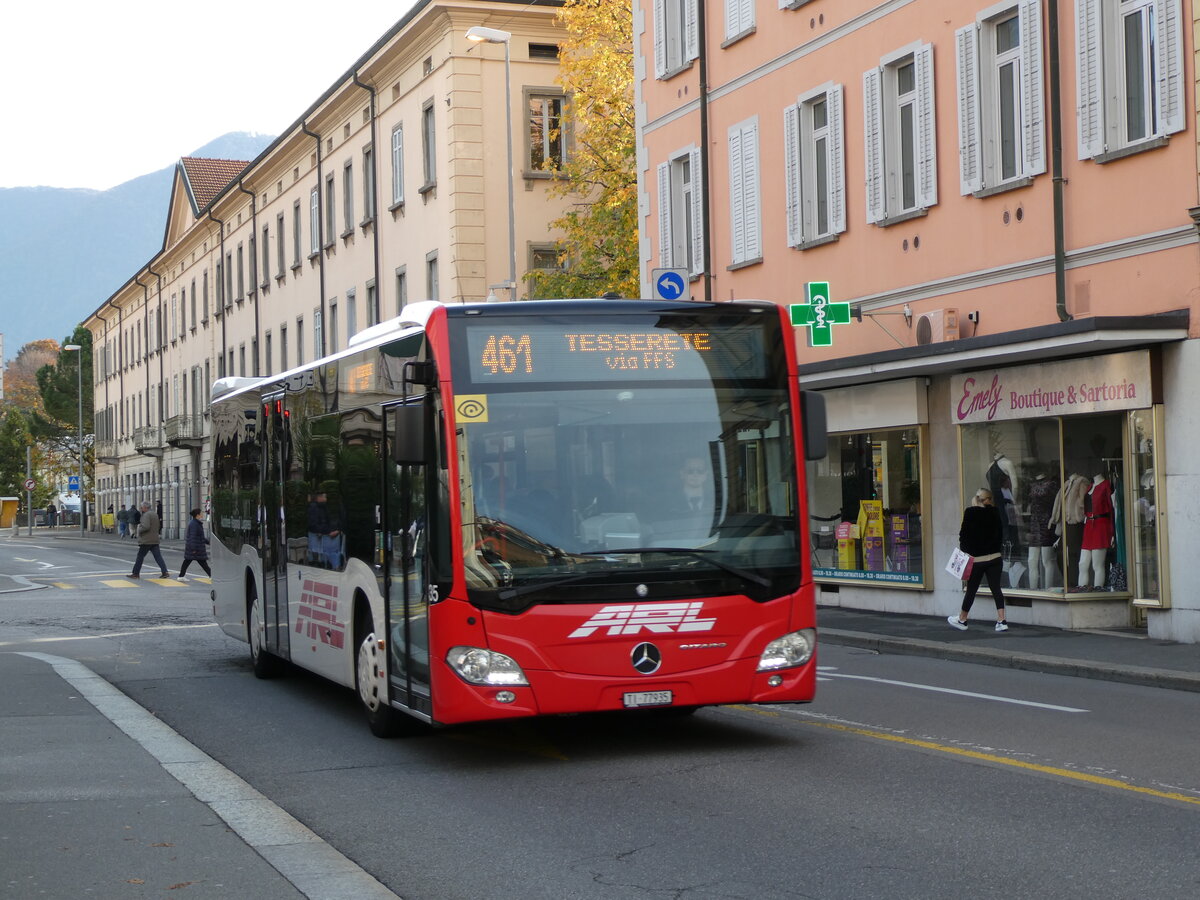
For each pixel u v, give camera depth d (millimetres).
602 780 9352
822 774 9312
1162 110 17047
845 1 23312
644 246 30062
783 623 10047
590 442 9891
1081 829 7551
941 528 21578
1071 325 17000
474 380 9836
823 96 24156
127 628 23406
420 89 43656
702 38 27484
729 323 10289
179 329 79750
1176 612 17062
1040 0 18969
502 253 41531
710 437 10078
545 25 42031
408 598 10398
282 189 58625
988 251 20188
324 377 13055
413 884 6852
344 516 12234
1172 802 8227
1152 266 17297
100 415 108750
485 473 9734
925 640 17906
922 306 21656
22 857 7527
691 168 28297
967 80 20422
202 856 7496
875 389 22734
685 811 8273
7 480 116438
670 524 9891
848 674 15305
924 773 9273
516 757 10383
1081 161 18359
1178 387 16953
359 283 49406
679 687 9781
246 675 16359
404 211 45156
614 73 36031
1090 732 10984
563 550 9711
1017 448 19984
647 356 10086
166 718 12859
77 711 13289
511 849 7496
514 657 9586
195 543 39031
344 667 12281
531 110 42062
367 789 9344
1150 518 17531
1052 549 19359
